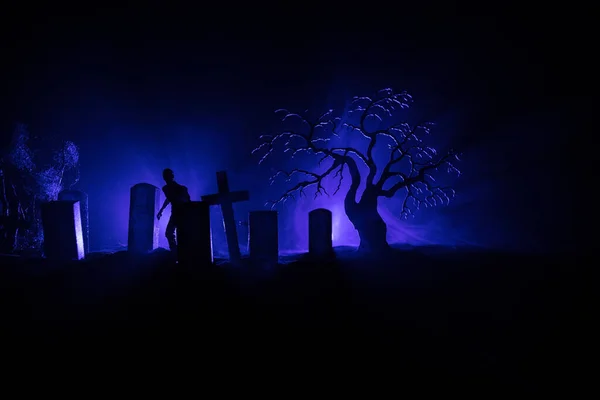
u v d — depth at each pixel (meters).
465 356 4.18
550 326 5.04
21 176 11.76
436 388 3.50
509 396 3.38
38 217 11.64
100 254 10.30
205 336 4.64
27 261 8.24
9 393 3.26
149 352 4.16
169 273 7.43
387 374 3.75
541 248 13.25
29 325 4.84
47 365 3.80
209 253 7.77
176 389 3.39
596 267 8.85
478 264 9.29
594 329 4.91
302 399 3.27
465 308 5.79
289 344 4.45
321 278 7.60
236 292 6.52
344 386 3.51
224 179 8.93
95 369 3.74
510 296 6.39
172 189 9.01
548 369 3.89
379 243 10.72
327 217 9.74
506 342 4.56
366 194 11.02
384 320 5.29
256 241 9.00
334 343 4.49
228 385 3.48
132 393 3.30
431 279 7.62
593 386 3.55
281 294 6.47
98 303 5.76
